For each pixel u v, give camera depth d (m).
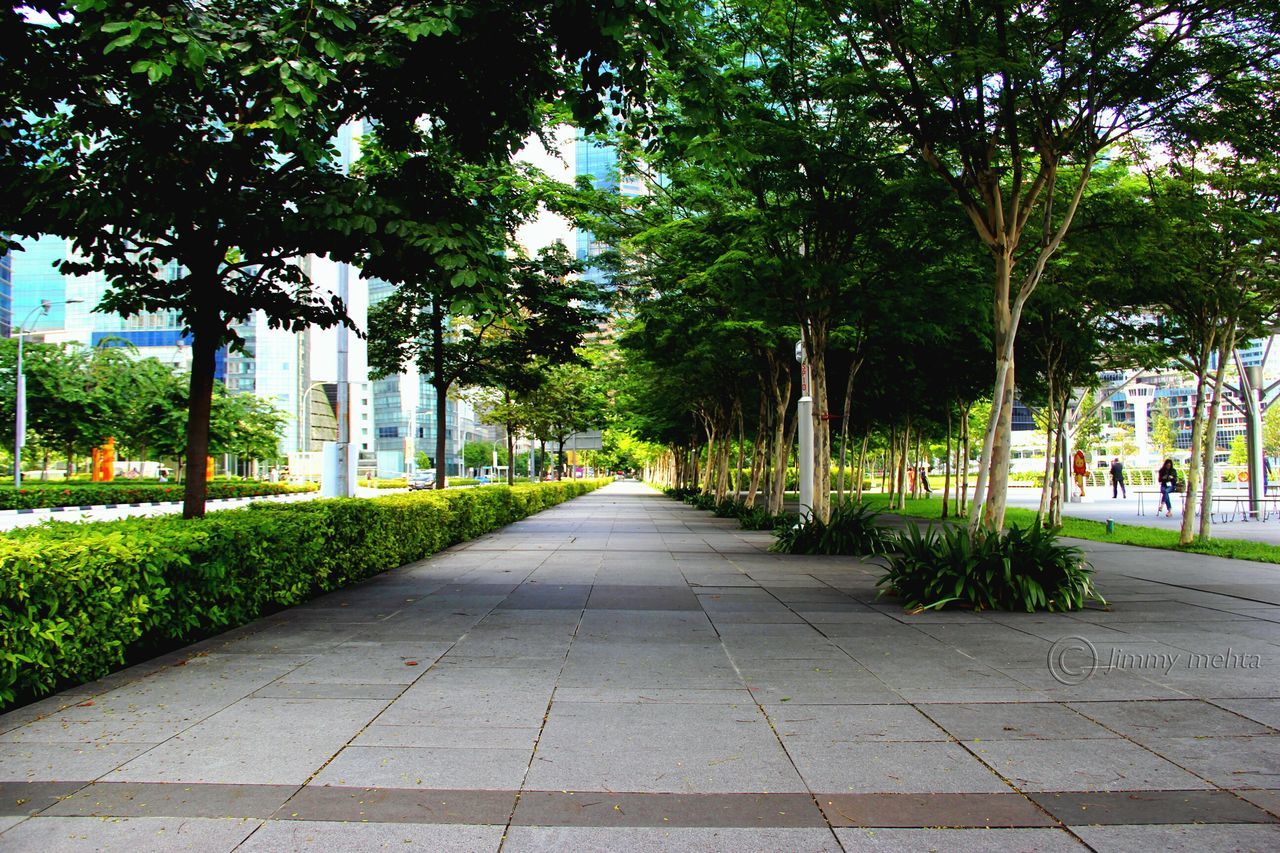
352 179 8.15
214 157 7.15
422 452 109.62
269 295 9.13
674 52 7.35
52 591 5.27
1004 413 9.92
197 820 3.50
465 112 8.07
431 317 17.75
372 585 10.81
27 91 6.91
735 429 36.66
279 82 6.36
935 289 14.55
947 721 4.91
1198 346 17.12
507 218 14.95
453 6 6.49
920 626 7.94
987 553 9.09
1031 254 13.73
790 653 6.73
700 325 18.06
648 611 8.79
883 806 3.68
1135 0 8.79
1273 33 9.00
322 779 3.96
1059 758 4.29
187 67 5.96
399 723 4.84
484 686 5.68
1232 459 72.06
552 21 6.91
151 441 43.75
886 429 35.75
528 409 31.62
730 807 3.66
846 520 15.40
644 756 4.30
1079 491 36.78
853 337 18.39
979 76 9.23
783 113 13.21
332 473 15.20
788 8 11.59
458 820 3.51
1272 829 3.45
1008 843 3.32
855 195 12.84
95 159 7.24
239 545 7.64
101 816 3.53
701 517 28.48
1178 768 4.15
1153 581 11.27
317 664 6.32
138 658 6.62
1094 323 18.53
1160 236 12.24
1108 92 9.74
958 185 10.22
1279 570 12.57
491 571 12.41
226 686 5.66
